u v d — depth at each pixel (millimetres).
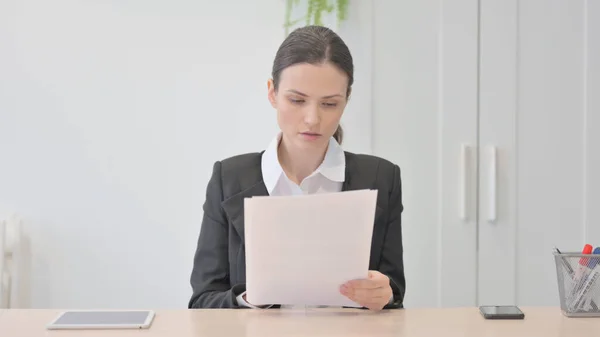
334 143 1733
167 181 2385
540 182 2428
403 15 2369
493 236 2418
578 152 2432
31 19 2324
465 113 2391
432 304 2416
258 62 2377
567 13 2410
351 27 2355
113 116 2361
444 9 2375
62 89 2344
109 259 2387
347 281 1340
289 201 1300
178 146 2379
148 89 2365
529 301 2443
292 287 1346
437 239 2406
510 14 2389
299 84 1522
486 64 2391
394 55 2373
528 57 2404
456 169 2396
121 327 1254
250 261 1334
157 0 2350
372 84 2371
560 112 2420
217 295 1598
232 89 2379
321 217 1305
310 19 2357
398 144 2389
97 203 2373
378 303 1373
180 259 2404
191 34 2365
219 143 2387
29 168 2352
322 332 1232
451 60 2381
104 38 2344
